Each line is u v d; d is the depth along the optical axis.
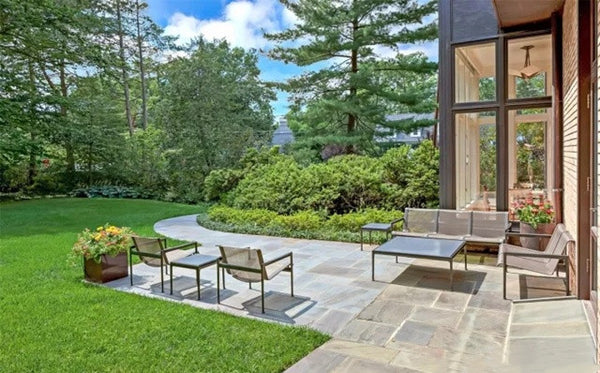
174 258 4.74
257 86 23.25
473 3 6.66
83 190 17.97
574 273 4.04
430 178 8.73
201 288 4.70
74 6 15.62
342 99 14.90
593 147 3.56
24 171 17.69
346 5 13.96
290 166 10.84
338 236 7.57
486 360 2.90
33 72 16.27
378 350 3.09
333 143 14.92
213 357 2.96
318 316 3.80
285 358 2.94
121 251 5.12
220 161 16.25
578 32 3.80
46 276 5.14
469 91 7.21
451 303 4.12
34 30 13.55
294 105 15.84
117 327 3.51
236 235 8.29
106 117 18.23
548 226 5.85
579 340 2.97
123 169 18.30
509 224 6.14
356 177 9.41
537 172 6.84
